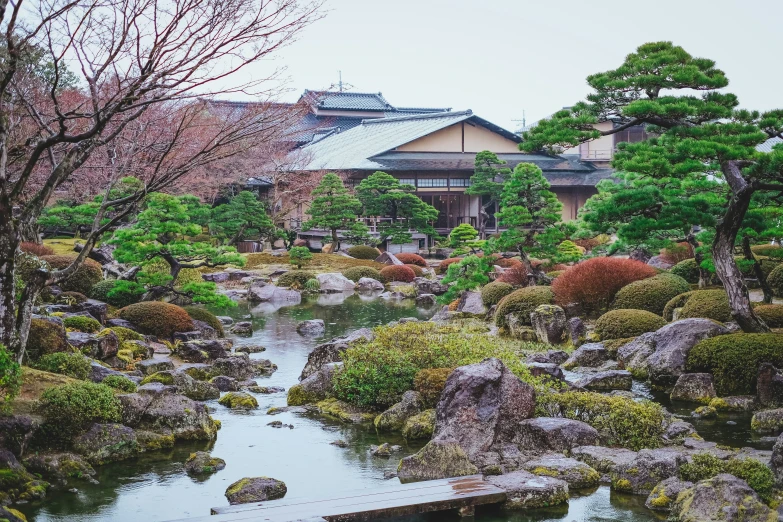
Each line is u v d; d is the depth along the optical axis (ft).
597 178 188.03
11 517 27.37
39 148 36.27
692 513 28.96
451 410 38.81
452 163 185.57
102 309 68.90
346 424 45.60
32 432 35.68
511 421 39.11
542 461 36.01
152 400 42.22
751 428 42.60
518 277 91.45
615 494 33.78
